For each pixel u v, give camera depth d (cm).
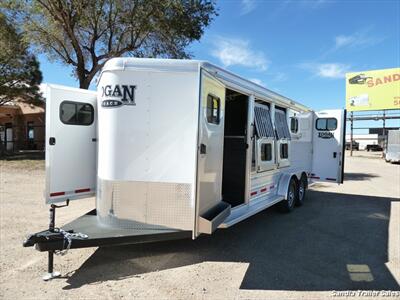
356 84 3105
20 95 1944
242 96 619
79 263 441
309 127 895
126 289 373
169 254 479
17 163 1593
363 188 1177
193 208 411
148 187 418
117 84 417
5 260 446
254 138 585
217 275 414
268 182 667
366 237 582
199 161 408
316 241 555
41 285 379
